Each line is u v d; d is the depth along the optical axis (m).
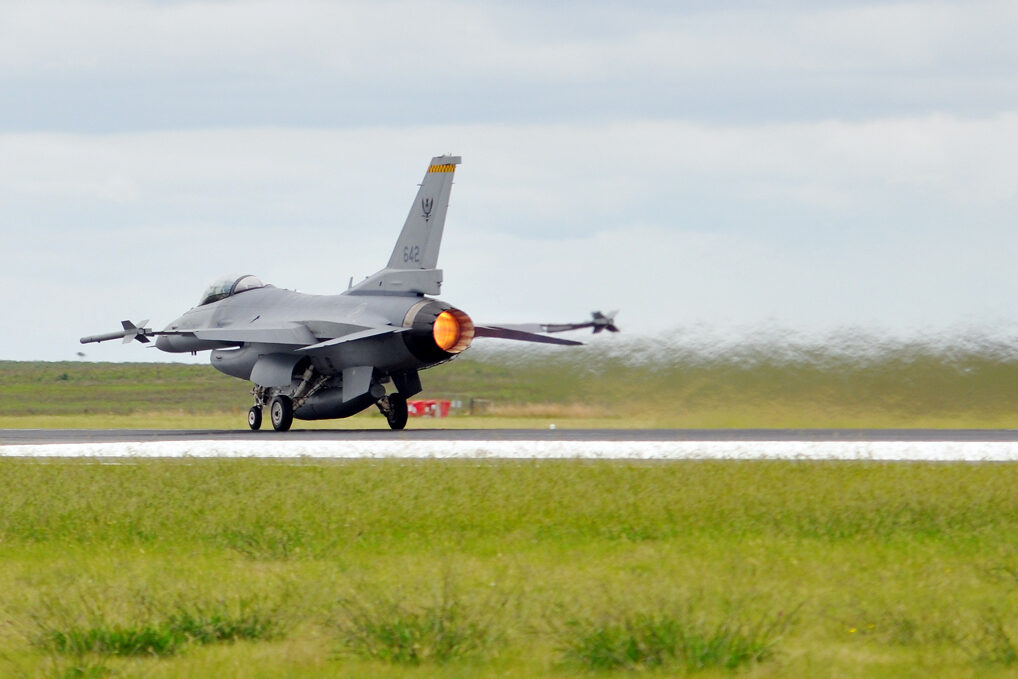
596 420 133.00
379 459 76.19
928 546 44.44
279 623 34.03
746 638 30.80
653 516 51.09
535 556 43.31
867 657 30.41
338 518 51.84
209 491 61.03
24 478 68.56
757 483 59.66
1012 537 45.81
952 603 35.28
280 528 49.56
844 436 95.88
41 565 44.44
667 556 42.94
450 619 32.56
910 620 33.16
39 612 36.00
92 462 78.94
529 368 150.25
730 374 127.31
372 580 39.16
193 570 42.34
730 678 28.92
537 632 32.31
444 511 53.22
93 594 38.09
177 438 104.19
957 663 29.77
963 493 55.75
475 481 62.00
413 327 106.69
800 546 44.53
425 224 112.88
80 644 31.88
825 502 53.47
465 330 107.25
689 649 30.23
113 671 30.11
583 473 64.81
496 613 33.81
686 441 87.44
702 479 61.44
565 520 50.50
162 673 29.97
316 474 67.06
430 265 112.00
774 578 38.94
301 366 114.06
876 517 49.66
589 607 34.47
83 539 49.03
